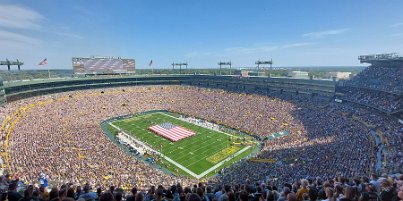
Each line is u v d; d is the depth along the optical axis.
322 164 41.78
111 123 86.56
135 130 79.44
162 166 54.44
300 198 12.20
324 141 55.75
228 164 55.06
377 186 13.52
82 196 12.09
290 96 99.38
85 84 115.38
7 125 65.94
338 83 87.19
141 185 38.31
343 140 54.06
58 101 95.75
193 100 112.75
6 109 76.06
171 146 66.12
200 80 139.75
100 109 96.25
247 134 74.62
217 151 62.41
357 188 12.60
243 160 53.34
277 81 107.69
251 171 43.94
